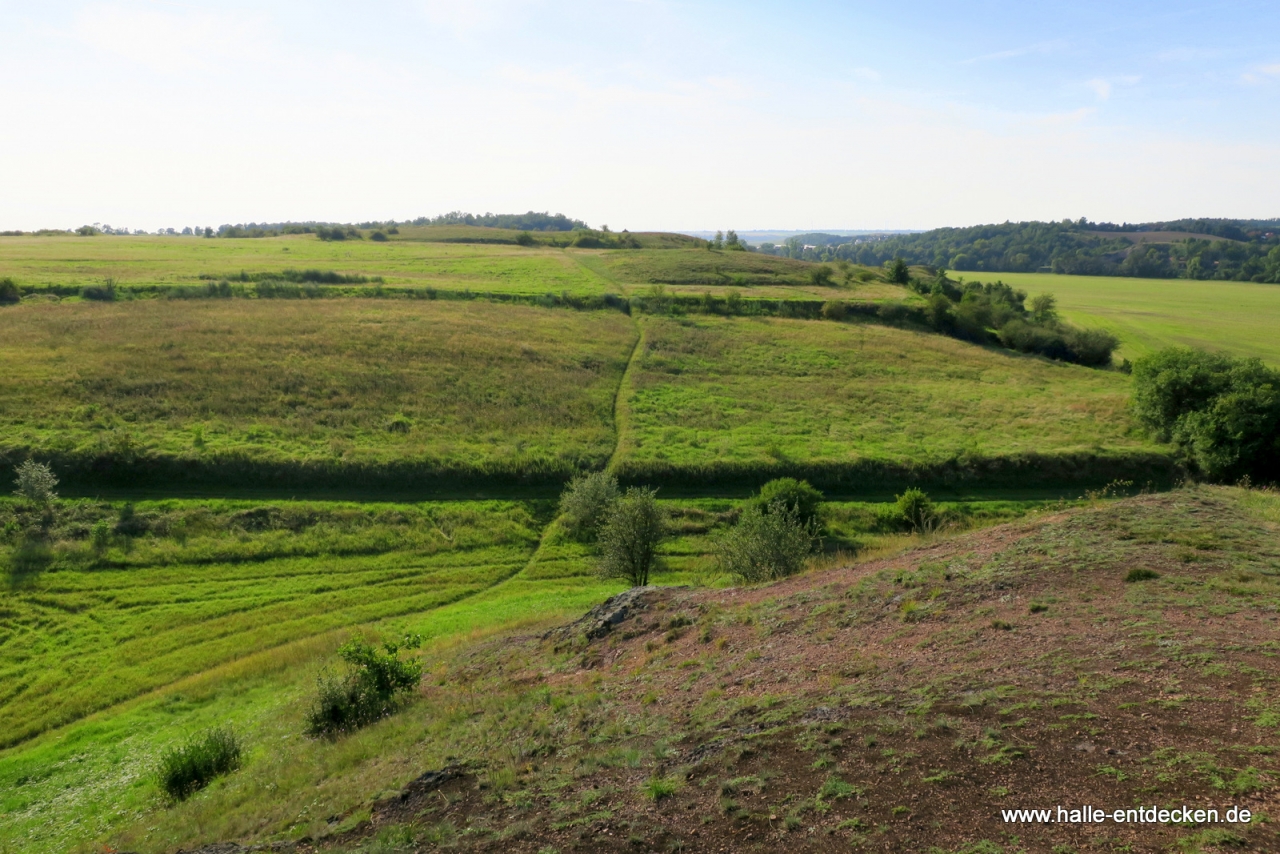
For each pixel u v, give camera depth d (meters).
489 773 10.30
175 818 12.20
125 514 30.75
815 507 33.75
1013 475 40.75
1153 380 44.09
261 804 11.71
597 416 46.16
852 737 8.87
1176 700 8.33
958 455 41.53
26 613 25.23
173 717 19.41
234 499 33.09
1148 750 7.46
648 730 10.87
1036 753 7.74
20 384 39.53
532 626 22.19
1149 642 10.13
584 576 30.88
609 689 13.52
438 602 28.16
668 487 38.62
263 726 17.03
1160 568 13.52
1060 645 10.63
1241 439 37.62
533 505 36.38
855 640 13.12
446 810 9.44
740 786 8.27
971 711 8.94
